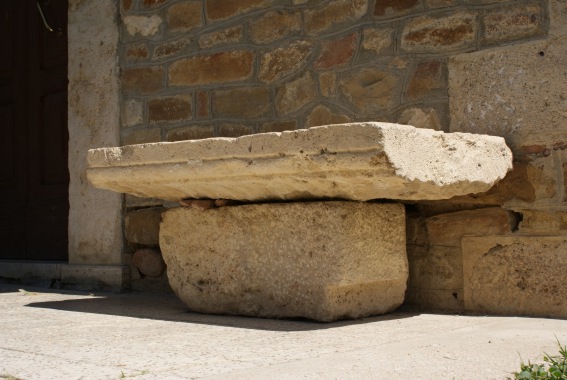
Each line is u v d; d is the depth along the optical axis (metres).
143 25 5.04
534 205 3.51
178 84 4.86
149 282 4.97
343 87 4.12
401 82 3.92
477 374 2.26
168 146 3.59
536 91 3.51
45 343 2.94
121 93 5.14
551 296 3.43
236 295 3.66
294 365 2.40
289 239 3.44
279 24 4.39
